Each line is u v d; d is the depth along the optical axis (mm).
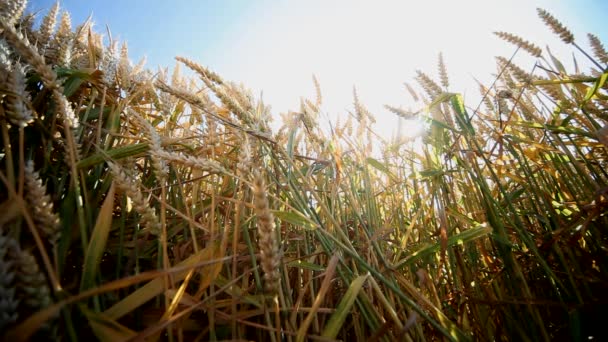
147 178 380
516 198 458
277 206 399
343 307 240
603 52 495
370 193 458
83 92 388
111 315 207
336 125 536
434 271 413
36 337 176
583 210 317
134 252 276
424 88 480
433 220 455
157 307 253
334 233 377
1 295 152
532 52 472
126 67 415
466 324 319
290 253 411
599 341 278
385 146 570
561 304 276
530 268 371
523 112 505
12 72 234
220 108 458
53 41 403
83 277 205
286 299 288
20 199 172
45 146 283
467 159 374
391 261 388
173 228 333
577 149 375
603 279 310
